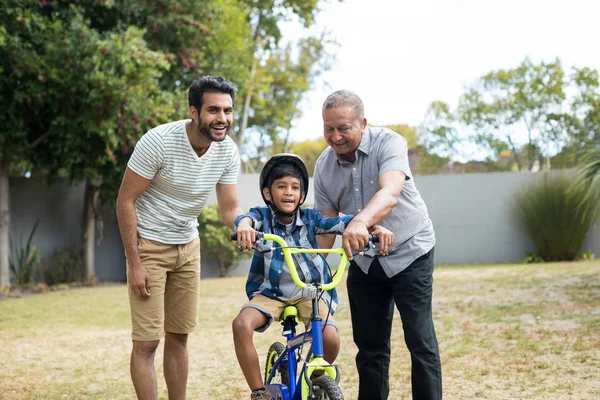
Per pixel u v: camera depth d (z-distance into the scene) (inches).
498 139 1359.5
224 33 669.3
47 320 359.3
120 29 534.0
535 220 636.1
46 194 635.5
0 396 200.2
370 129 154.2
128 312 386.3
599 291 359.6
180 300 165.3
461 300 366.9
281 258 139.8
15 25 485.4
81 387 210.5
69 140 513.7
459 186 677.3
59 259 624.4
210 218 639.1
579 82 1257.4
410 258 150.3
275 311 139.5
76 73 481.4
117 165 554.3
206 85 147.1
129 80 496.1
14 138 519.8
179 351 168.6
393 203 138.4
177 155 151.9
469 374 206.5
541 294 365.7
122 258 660.1
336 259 652.1
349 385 201.8
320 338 125.6
